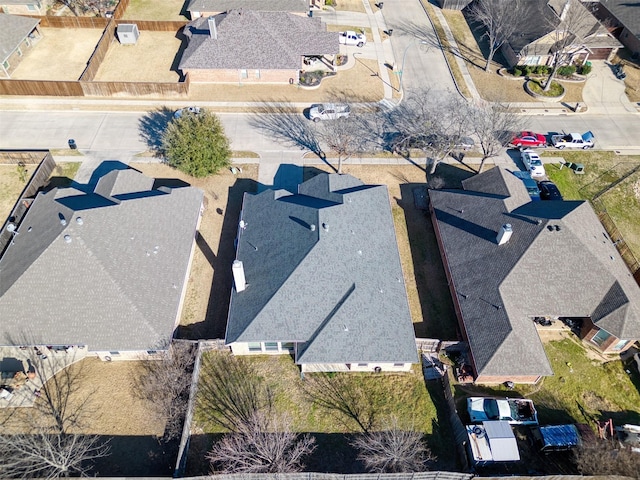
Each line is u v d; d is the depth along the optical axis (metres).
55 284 33.50
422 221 45.53
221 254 41.50
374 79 63.31
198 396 32.75
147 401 32.25
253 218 41.06
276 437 29.00
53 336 32.44
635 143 55.97
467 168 51.75
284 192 43.09
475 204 41.88
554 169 52.16
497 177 44.09
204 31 63.19
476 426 30.61
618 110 60.47
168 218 40.03
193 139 44.94
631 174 51.78
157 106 56.66
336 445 30.84
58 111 54.88
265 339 32.47
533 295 35.19
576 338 37.50
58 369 33.62
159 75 61.72
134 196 41.44
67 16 70.25
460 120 53.62
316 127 55.47
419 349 35.72
